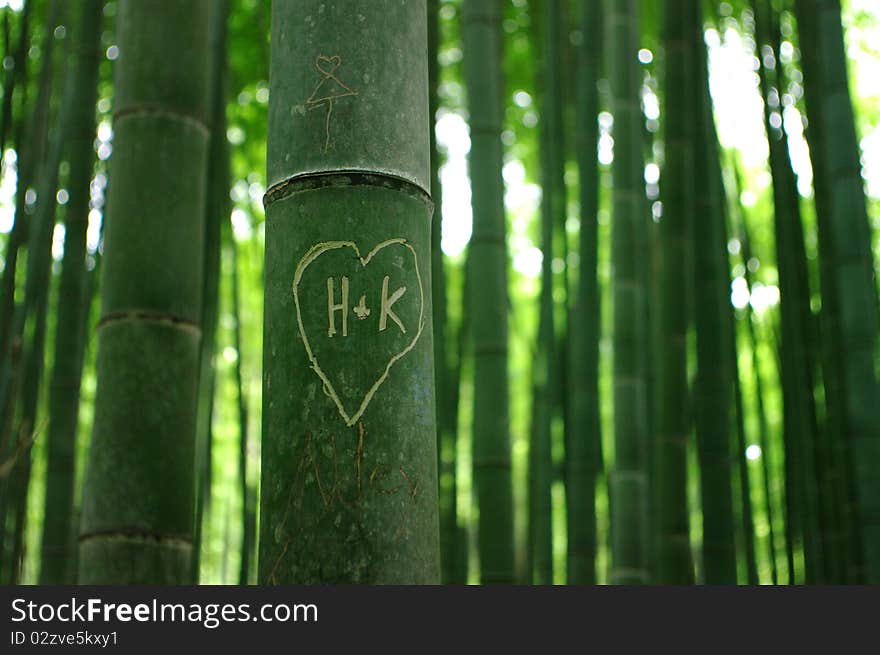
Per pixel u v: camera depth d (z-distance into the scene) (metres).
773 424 6.67
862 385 3.25
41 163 3.79
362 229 1.40
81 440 5.91
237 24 5.84
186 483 2.16
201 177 2.33
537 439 4.65
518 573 5.38
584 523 3.80
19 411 3.89
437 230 3.64
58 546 3.71
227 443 7.16
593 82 4.12
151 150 2.25
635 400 3.75
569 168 6.15
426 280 1.45
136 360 2.15
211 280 3.40
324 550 1.32
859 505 3.22
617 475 3.70
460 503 4.41
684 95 3.68
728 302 3.84
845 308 3.33
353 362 1.36
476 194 3.44
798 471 3.64
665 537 3.48
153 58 2.29
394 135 1.45
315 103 1.44
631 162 3.96
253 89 5.91
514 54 6.58
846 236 3.37
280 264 1.42
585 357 3.92
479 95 3.53
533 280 8.56
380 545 1.32
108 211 2.26
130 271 2.19
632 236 3.90
